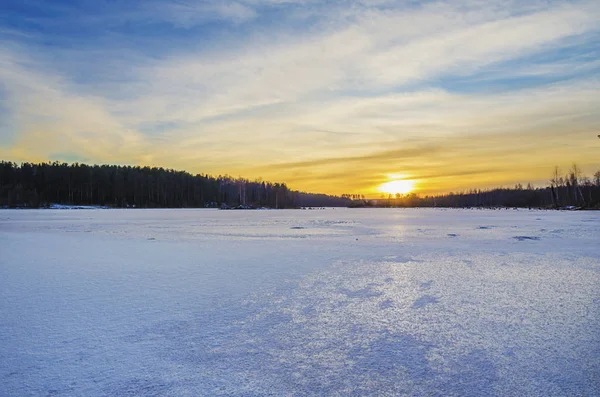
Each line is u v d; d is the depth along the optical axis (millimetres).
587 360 4781
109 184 98250
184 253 14438
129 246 16875
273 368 4629
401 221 38656
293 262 12188
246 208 108750
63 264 11945
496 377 4371
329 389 4141
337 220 41688
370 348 5211
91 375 4453
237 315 6617
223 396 4012
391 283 9070
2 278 9766
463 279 9516
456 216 50531
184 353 5051
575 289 8461
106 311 6848
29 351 5113
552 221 35219
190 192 113312
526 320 6336
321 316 6574
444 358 4887
